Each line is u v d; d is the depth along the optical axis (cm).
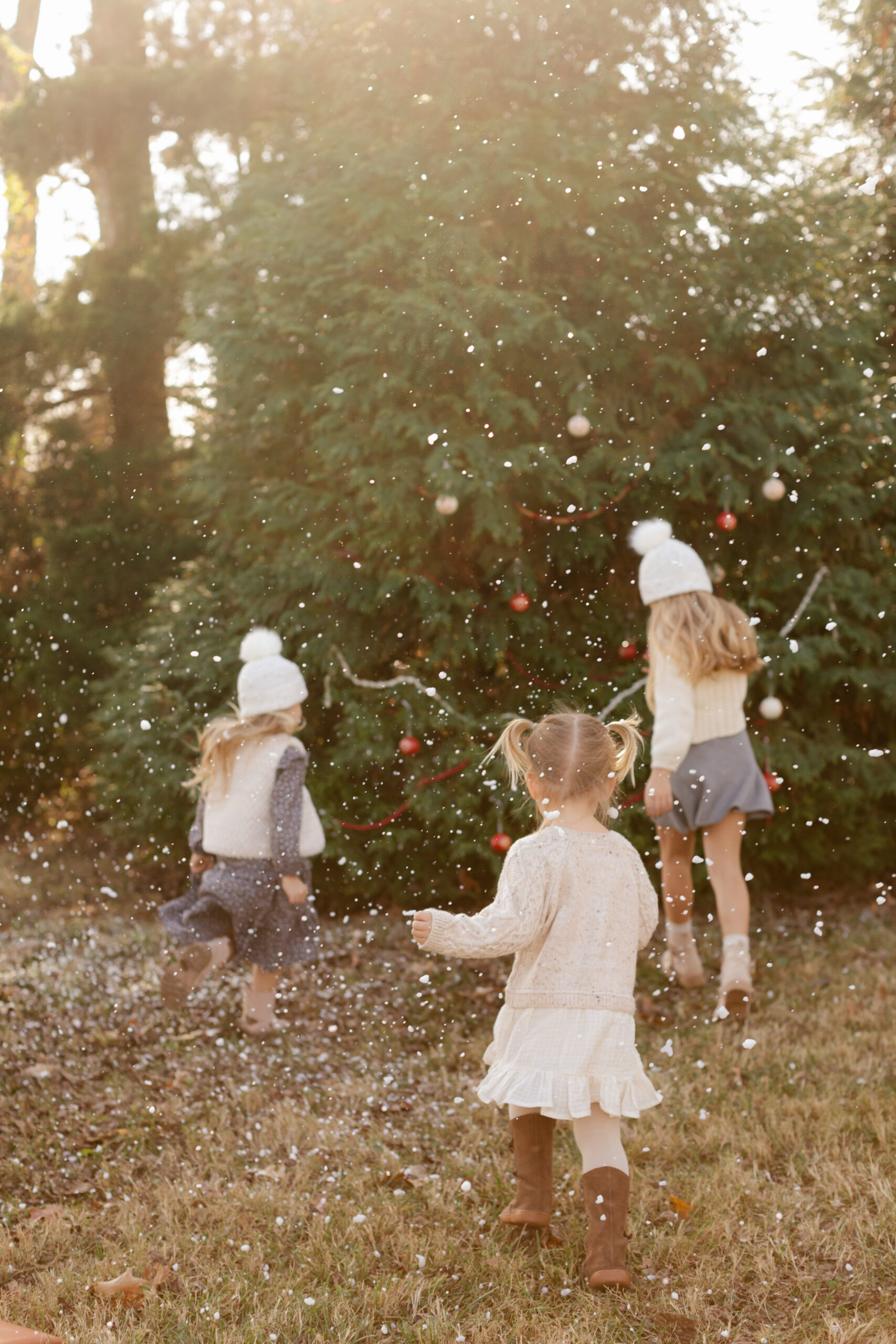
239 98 796
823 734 505
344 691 495
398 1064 348
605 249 460
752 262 485
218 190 753
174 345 823
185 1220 250
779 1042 347
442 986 416
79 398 824
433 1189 261
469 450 445
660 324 466
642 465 465
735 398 481
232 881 356
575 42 480
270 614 531
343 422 482
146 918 518
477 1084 327
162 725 536
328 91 536
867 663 512
